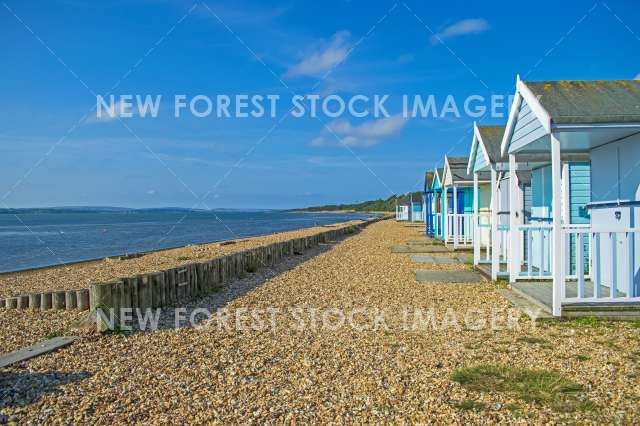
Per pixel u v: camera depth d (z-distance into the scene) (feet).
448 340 22.77
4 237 142.92
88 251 90.94
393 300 32.50
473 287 36.52
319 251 69.56
